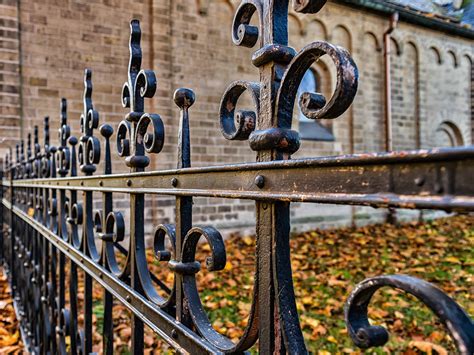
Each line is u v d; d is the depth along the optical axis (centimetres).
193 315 87
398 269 546
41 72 648
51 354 207
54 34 659
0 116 608
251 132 76
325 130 970
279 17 69
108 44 699
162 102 733
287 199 60
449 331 40
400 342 311
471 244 719
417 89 1084
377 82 1021
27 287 283
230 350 75
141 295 109
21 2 636
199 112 776
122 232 125
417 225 955
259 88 73
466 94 1192
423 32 1099
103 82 694
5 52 615
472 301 411
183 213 94
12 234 371
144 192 108
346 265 570
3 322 327
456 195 39
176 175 94
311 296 424
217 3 803
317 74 945
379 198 46
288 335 63
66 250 174
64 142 188
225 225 795
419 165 43
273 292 66
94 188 141
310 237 821
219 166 77
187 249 91
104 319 136
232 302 402
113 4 704
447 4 1217
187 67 767
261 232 69
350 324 50
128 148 130
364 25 995
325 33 940
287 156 67
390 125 1022
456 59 1167
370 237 810
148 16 734
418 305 388
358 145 985
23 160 335
